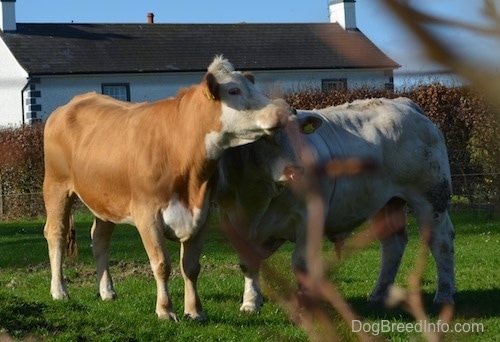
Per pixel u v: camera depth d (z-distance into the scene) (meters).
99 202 8.53
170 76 36.06
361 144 8.70
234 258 13.23
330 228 8.54
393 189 9.09
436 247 9.18
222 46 36.94
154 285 10.70
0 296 7.69
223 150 7.44
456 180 18.14
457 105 17.88
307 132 7.47
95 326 7.39
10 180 23.61
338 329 1.22
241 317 8.14
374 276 11.04
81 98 9.50
